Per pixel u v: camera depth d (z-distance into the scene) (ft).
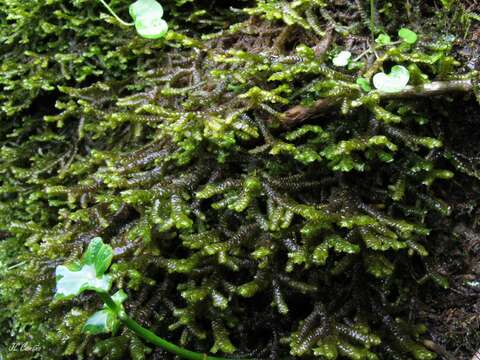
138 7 0.62
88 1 0.76
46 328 0.69
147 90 0.73
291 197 0.65
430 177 0.63
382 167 0.64
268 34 0.69
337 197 0.64
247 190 0.63
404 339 0.63
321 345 0.61
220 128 0.62
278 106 0.65
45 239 0.68
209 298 0.65
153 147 0.69
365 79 0.62
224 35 0.70
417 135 0.65
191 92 0.68
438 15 0.65
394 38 0.66
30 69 0.78
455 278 0.65
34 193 0.75
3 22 0.82
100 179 0.70
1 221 0.80
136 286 0.64
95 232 0.68
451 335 0.64
